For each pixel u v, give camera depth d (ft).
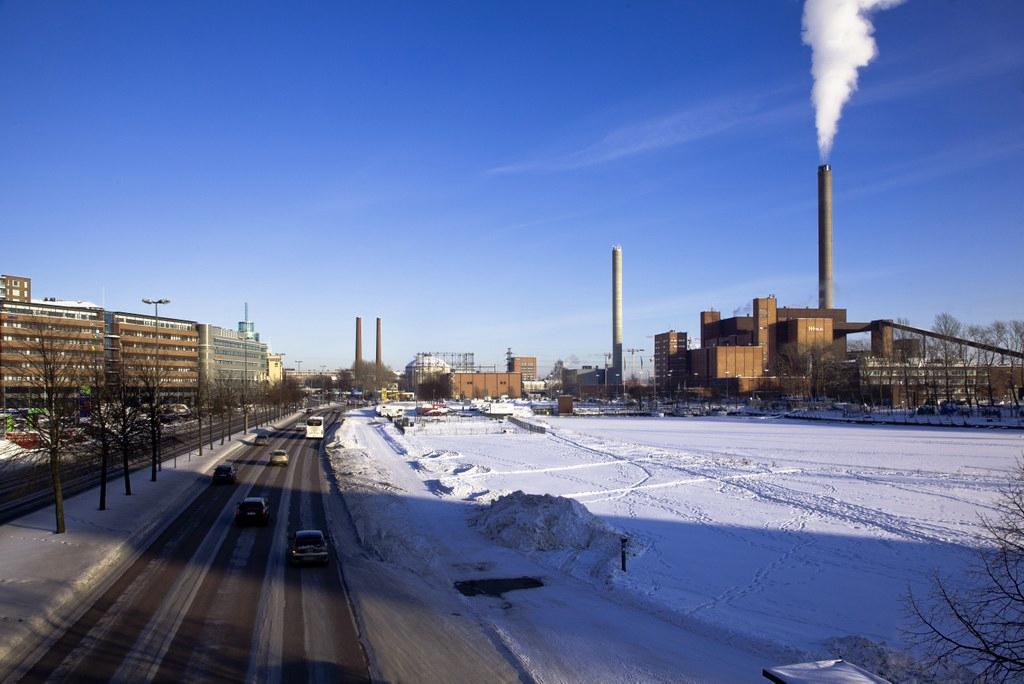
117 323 433.48
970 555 93.61
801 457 212.84
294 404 578.25
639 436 299.58
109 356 416.67
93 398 142.92
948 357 422.00
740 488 153.17
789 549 97.91
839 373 525.75
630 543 95.66
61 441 110.22
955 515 120.37
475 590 76.43
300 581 77.82
